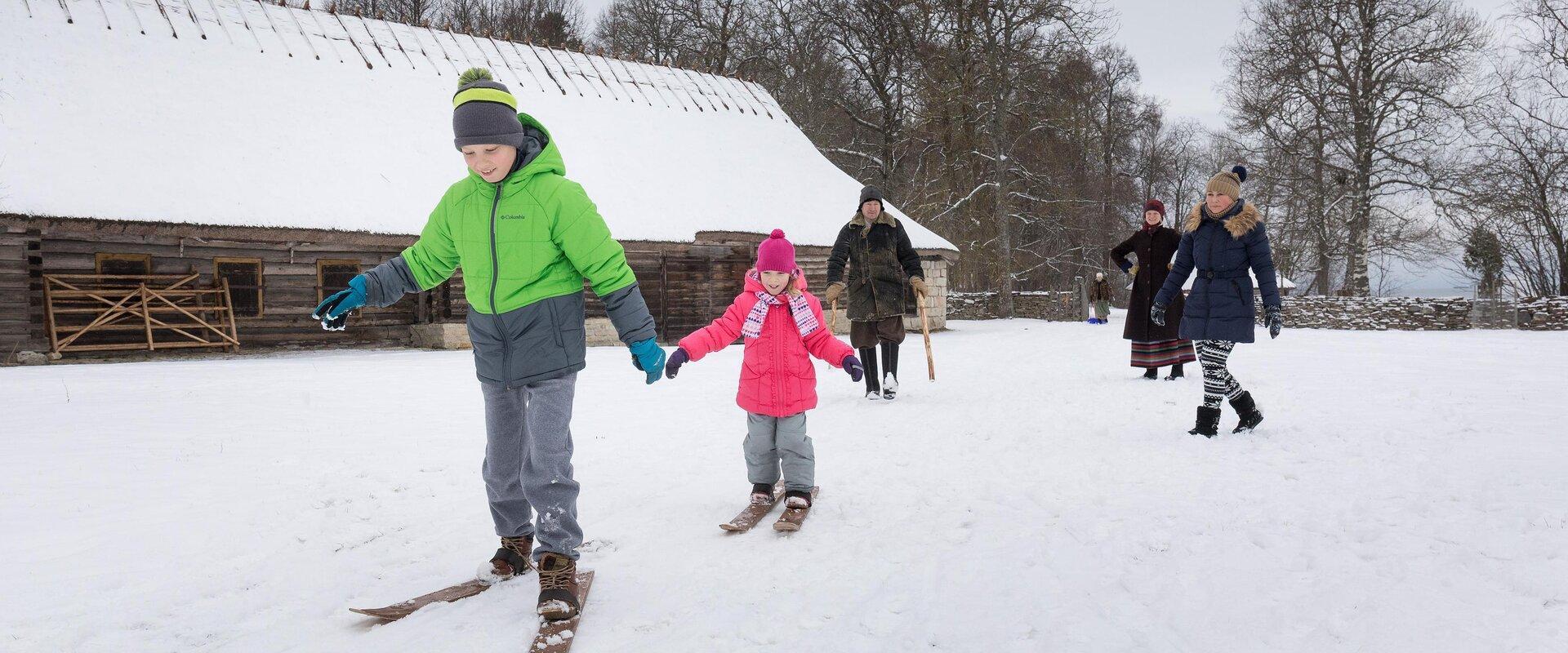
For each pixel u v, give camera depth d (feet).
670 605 9.04
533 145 9.27
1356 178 93.81
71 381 29.22
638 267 63.72
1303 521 11.05
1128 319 29.25
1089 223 122.83
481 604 9.16
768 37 114.83
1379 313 76.95
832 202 75.41
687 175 69.05
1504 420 18.08
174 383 29.01
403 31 68.95
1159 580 9.25
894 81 110.73
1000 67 98.12
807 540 11.37
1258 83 94.07
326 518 12.64
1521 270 88.22
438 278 9.98
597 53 80.33
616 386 29.89
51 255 46.34
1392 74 88.43
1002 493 13.55
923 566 10.13
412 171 56.39
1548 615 7.70
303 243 49.06
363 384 29.55
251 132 52.54
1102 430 18.92
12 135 44.29
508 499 9.84
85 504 13.04
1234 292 17.79
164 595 9.47
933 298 74.33
